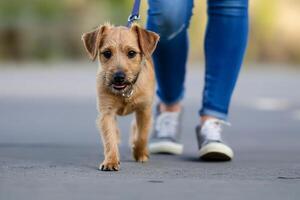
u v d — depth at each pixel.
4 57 40.69
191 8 8.40
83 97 18.88
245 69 34.50
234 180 6.73
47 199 5.65
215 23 8.54
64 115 14.77
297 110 16.42
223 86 8.60
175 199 5.71
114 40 7.84
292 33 40.81
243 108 16.83
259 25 40.81
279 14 40.84
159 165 7.89
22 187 6.16
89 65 36.59
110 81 7.66
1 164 7.74
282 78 27.61
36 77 26.06
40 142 10.36
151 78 8.15
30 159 8.29
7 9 40.59
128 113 8.14
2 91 20.34
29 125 12.87
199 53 39.38
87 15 41.50
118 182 6.49
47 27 41.06
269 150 9.75
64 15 41.28
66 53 41.34
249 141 10.98
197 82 25.06
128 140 10.95
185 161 8.33
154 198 5.74
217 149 8.22
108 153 7.46
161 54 8.84
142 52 7.95
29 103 17.22
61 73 28.70
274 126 13.28
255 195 5.93
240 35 8.54
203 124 8.55
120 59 7.75
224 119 8.65
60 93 19.92
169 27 8.30
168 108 9.33
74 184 6.34
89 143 10.32
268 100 18.78
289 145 10.41
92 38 8.02
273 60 41.03
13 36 40.75
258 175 7.10
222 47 8.55
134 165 7.86
